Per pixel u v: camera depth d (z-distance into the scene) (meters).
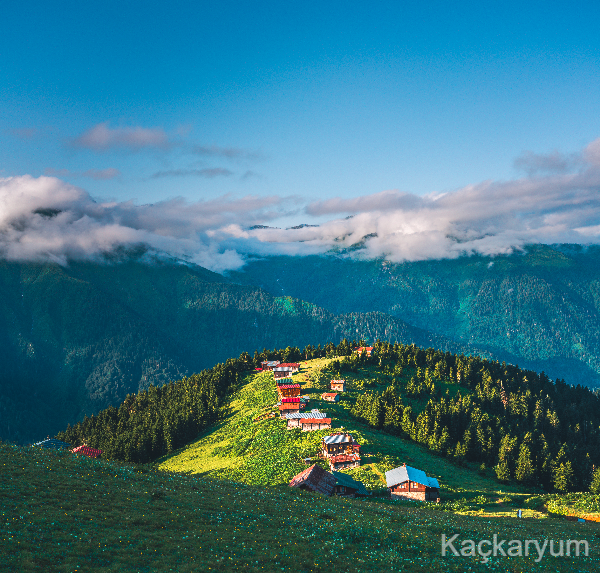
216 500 55.28
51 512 42.91
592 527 68.69
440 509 83.75
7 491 45.78
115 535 40.72
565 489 121.94
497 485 118.12
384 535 50.00
